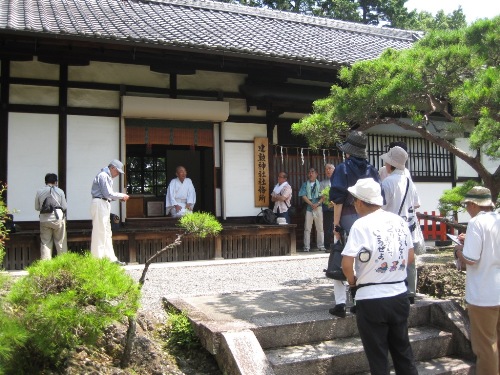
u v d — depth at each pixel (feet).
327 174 34.53
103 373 12.48
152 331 15.23
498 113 16.90
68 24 27.50
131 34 27.45
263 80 34.17
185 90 32.55
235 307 16.78
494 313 13.10
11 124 28.19
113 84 30.66
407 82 17.49
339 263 14.46
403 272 11.42
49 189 25.11
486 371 13.25
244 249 31.60
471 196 14.08
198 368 13.85
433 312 16.96
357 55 37.88
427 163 40.45
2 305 11.31
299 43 38.22
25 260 26.00
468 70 18.25
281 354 13.82
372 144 37.96
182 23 36.27
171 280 22.27
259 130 34.78
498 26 18.95
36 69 28.89
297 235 36.32
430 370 14.55
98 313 11.26
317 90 34.55
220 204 33.30
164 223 31.71
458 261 14.97
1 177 27.81
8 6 30.07
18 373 11.21
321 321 15.03
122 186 30.42
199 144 32.83
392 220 11.62
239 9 46.32
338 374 13.75
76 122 29.63
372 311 11.01
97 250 24.71
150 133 31.53
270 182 34.76
